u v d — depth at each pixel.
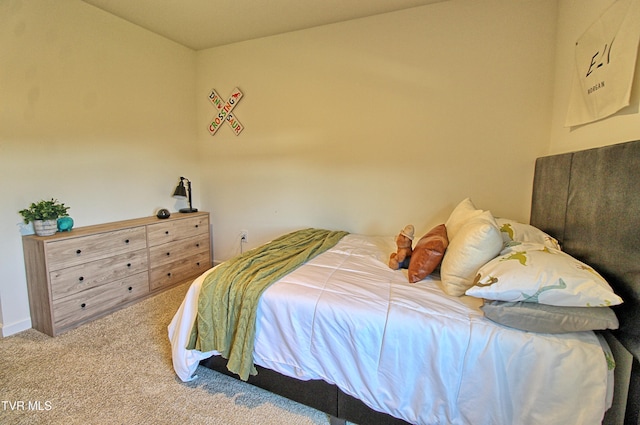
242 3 2.39
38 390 1.59
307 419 1.44
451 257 1.46
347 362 1.30
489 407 1.10
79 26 2.38
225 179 3.42
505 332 1.12
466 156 2.40
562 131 1.95
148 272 2.71
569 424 1.02
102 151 2.60
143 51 2.86
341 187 2.86
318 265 1.83
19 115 2.10
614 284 1.15
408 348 1.20
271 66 3.02
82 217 2.49
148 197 3.02
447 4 2.33
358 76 2.68
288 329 1.39
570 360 1.03
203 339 1.52
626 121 1.25
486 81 2.28
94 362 1.82
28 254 2.11
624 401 1.07
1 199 2.04
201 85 3.41
